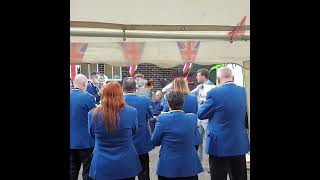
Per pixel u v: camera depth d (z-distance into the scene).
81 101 4.64
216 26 3.28
